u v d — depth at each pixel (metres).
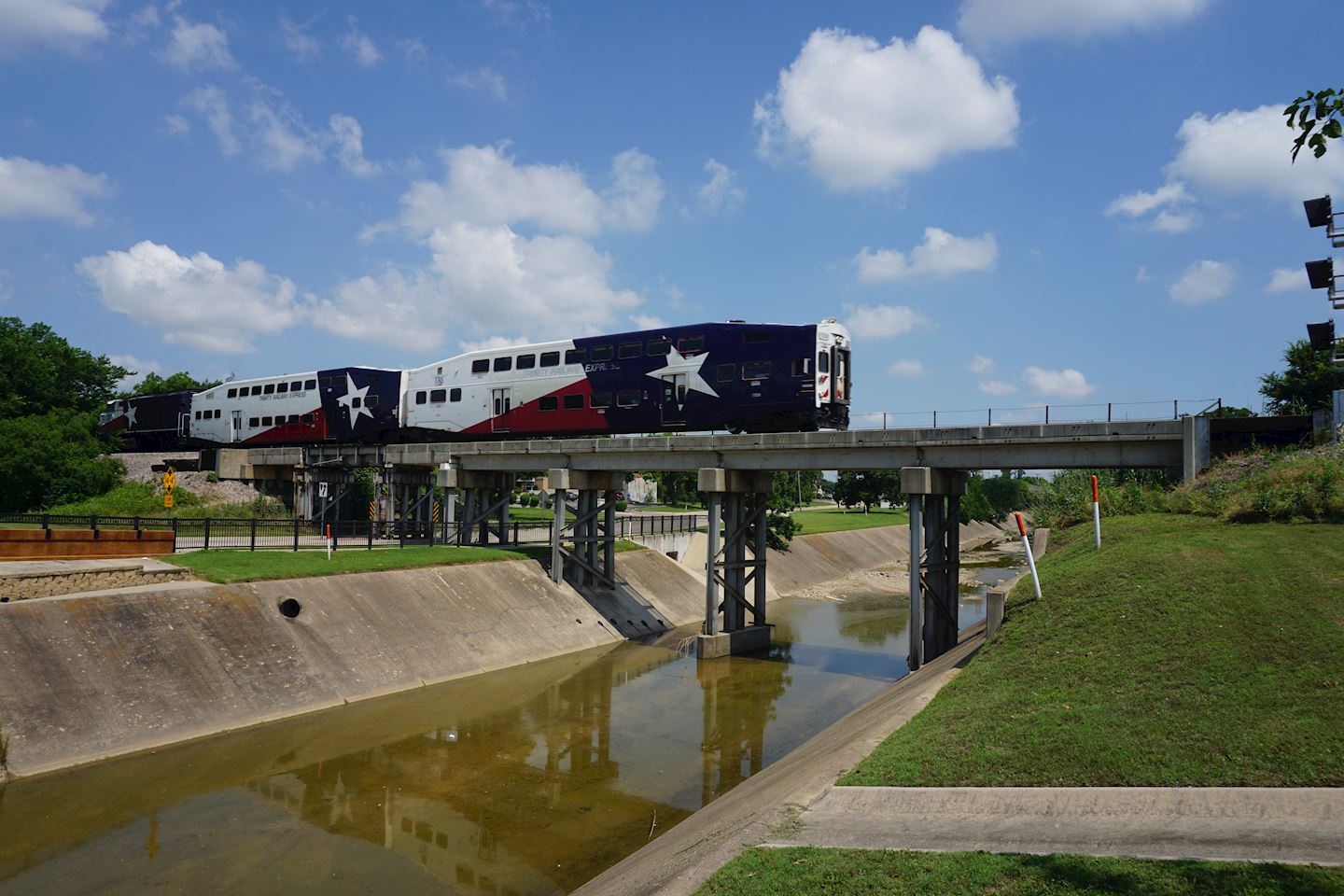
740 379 36.28
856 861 9.78
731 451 35.28
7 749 19.27
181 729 22.25
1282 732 11.10
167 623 25.05
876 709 19.33
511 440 45.34
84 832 16.81
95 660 22.55
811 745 19.41
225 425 59.06
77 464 55.62
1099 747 11.88
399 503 48.75
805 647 38.91
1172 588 17.27
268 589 29.16
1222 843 8.92
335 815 18.11
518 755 22.44
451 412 46.31
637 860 13.84
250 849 16.33
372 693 27.28
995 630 19.55
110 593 25.45
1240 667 13.32
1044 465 29.14
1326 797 9.52
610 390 40.06
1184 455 26.66
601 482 42.66
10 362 68.06
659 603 46.28
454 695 28.27
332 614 29.69
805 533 78.38
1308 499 21.47
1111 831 9.68
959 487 33.38
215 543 39.38
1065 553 24.17
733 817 13.45
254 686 24.89
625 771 21.38
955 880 8.91
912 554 30.31
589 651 36.56
